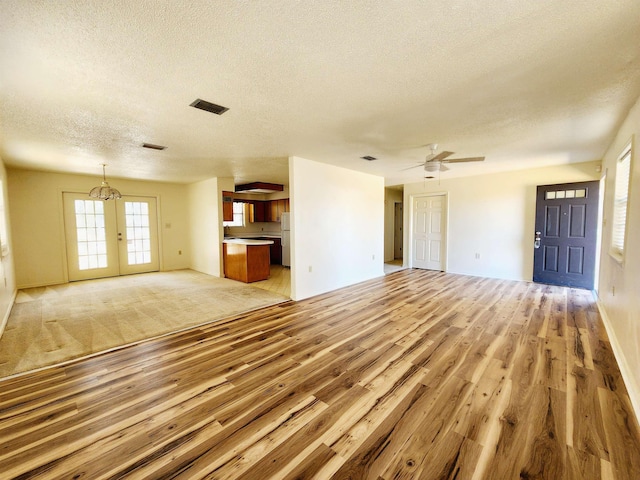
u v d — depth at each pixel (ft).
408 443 5.28
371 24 4.77
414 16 4.60
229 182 21.75
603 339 9.60
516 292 15.74
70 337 10.03
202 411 6.19
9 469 4.76
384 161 15.48
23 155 13.29
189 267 25.39
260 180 23.58
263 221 29.94
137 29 4.78
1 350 9.05
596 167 15.81
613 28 4.90
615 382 7.11
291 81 6.68
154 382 7.31
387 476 4.61
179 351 9.02
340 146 12.31
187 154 13.58
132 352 8.98
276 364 8.17
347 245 17.92
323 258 16.19
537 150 13.28
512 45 5.41
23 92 6.94
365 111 8.48
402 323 11.26
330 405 6.37
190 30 4.84
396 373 7.63
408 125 9.73
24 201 17.34
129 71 6.11
